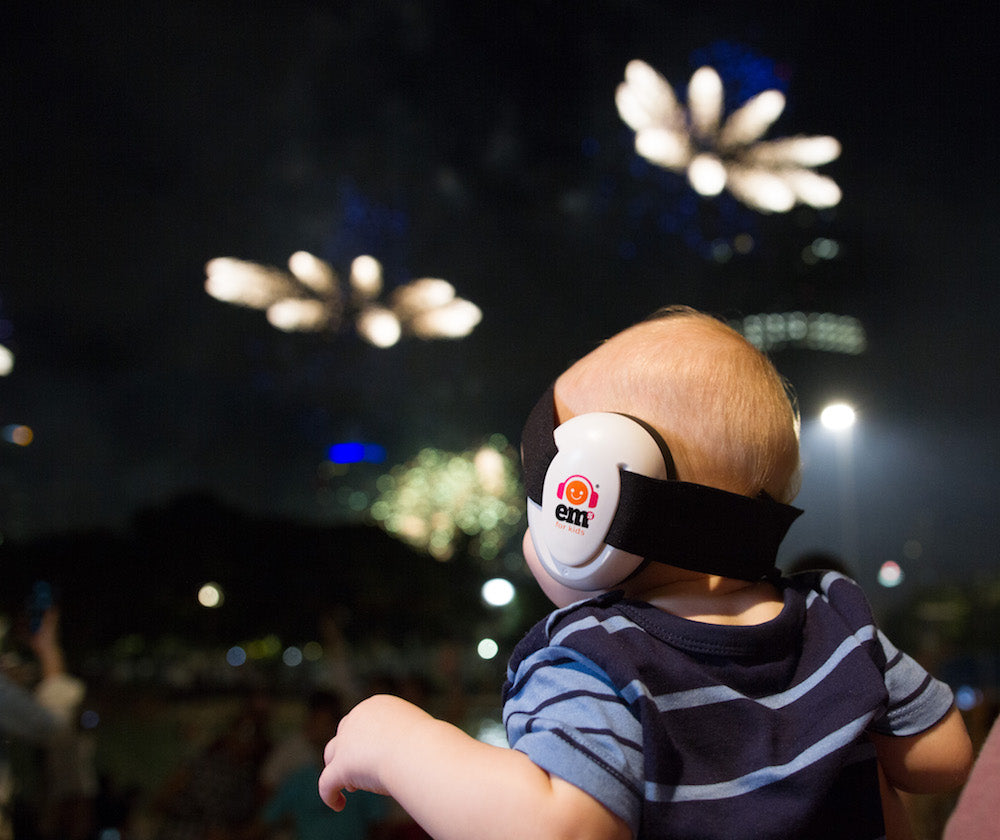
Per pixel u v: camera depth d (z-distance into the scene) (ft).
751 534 2.50
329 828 13.53
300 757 15.53
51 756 16.72
